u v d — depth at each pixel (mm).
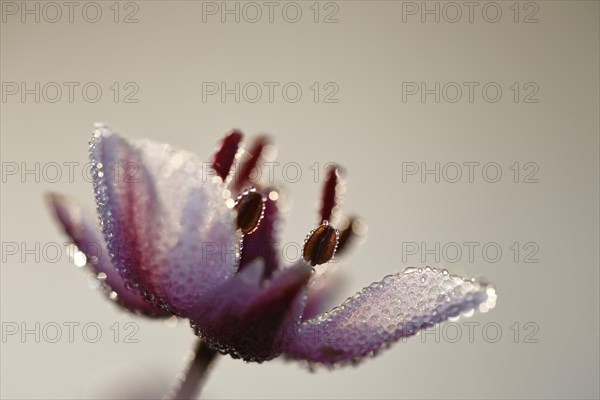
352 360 124
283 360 124
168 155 123
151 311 127
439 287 124
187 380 126
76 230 128
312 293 134
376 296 124
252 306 122
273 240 129
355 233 136
